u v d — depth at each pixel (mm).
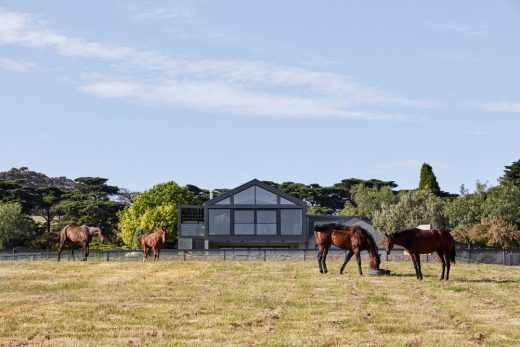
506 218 68500
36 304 22859
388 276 31156
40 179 137750
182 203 83062
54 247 74125
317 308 22031
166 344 16750
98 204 93125
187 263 38500
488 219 64438
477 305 22516
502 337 17594
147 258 46594
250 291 26078
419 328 18750
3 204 88500
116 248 80875
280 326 19078
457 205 72438
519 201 69688
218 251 48906
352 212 94688
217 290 26453
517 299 23844
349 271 33750
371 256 31984
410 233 29828
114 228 93625
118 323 19484
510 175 86562
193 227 70250
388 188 95938
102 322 19641
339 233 32250
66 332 18281
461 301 23375
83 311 21375
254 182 67812
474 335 17844
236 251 49625
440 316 20469
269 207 67688
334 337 17562
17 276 32156
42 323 19484
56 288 27453
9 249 69438
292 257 45969
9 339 17406
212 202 67812
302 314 20891
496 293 25344
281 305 22672
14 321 19703
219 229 67688
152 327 18953
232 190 67750
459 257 47312
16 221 82188
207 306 22422
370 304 22781
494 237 61656
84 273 33500
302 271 33750
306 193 113625
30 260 44469
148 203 82125
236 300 23688
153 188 83375
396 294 25188
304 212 67750
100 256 50531
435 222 71312
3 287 27672
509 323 19500
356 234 31953
